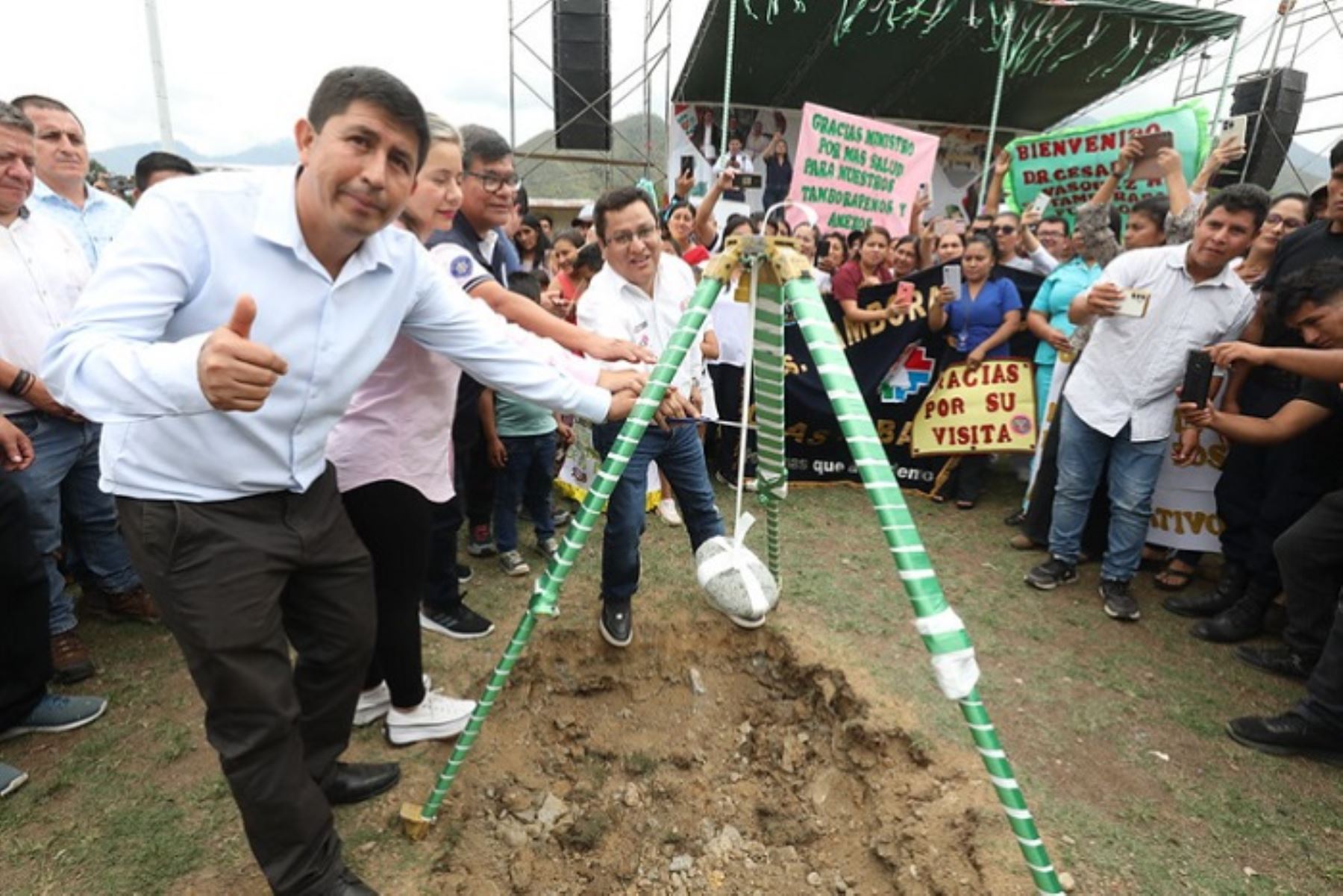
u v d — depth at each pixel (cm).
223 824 216
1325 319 259
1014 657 309
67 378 132
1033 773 242
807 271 184
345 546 185
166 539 154
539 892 219
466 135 255
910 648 307
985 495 505
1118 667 304
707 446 550
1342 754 249
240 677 158
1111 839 217
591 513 194
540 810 246
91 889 196
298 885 173
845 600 344
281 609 182
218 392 122
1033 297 479
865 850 231
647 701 302
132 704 268
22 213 267
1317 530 272
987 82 1082
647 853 240
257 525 164
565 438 469
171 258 142
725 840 245
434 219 215
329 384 164
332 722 197
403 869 204
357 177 141
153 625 321
